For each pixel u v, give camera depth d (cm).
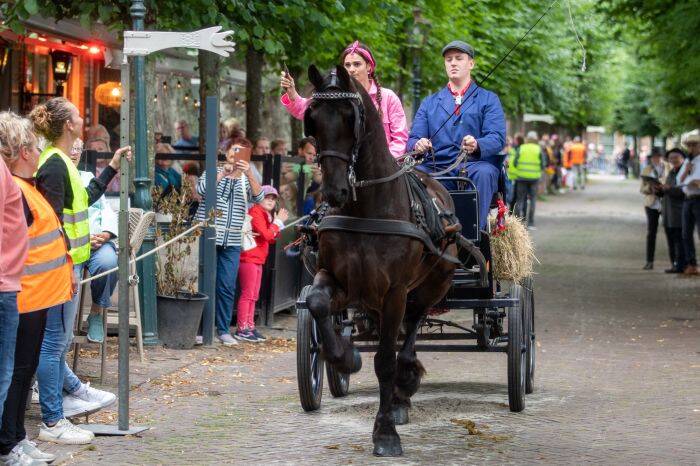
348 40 1823
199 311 1132
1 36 1485
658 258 2361
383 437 709
